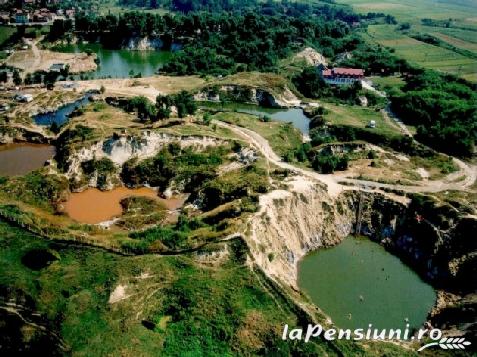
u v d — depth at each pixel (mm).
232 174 124500
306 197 113688
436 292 98938
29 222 96625
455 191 121375
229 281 87625
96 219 115750
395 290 98562
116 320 80875
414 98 175875
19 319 79500
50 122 166750
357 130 157625
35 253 89312
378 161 139000
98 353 76312
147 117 159875
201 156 136250
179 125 152875
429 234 107750
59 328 78750
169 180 129500
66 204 121438
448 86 191000
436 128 150750
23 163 141125
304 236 109062
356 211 117812
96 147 136375
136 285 85938
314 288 97375
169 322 82562
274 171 125875
